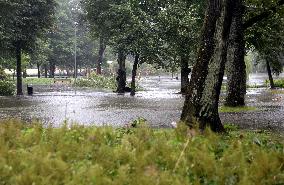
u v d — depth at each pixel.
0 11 36.47
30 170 5.99
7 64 61.12
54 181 5.89
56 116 20.03
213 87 11.88
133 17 33.72
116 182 5.90
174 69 36.94
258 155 7.07
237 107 22.08
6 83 42.75
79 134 9.10
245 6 21.53
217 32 11.80
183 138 8.49
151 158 7.16
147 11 35.25
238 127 14.42
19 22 39.50
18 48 41.41
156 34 33.81
